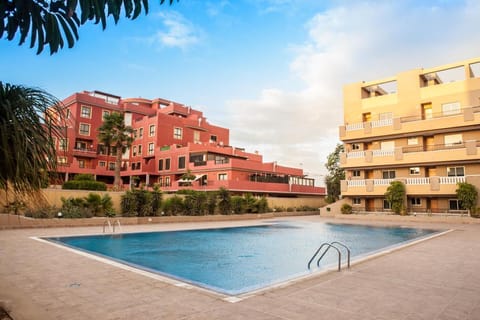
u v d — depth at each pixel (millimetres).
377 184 30516
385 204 31656
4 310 4586
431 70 30109
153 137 46875
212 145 45438
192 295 5398
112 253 12125
